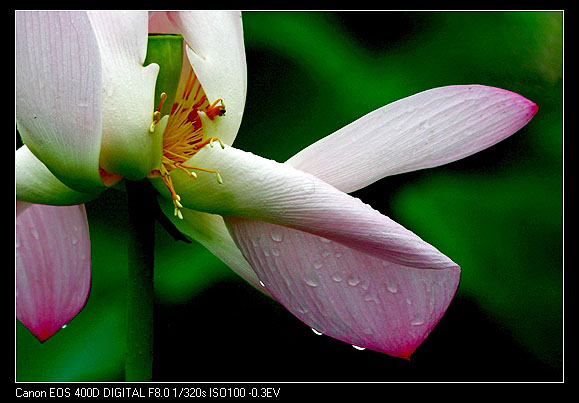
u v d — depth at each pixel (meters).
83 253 0.66
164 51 0.59
